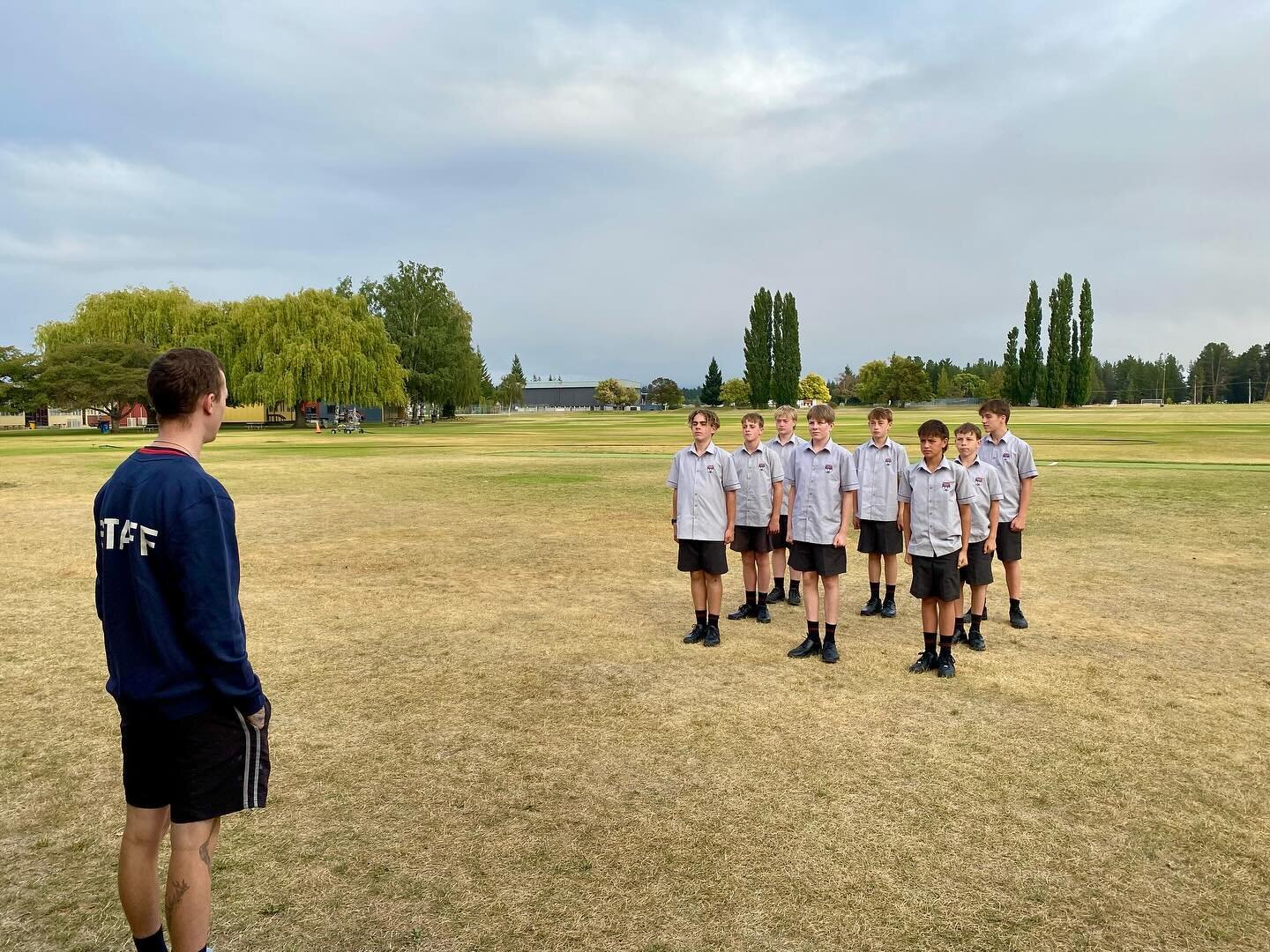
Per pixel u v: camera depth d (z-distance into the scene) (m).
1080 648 6.55
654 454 30.89
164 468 2.42
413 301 74.12
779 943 2.87
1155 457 26.00
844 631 7.18
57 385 56.34
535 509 15.29
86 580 9.19
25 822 3.78
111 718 5.09
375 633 7.00
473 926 2.97
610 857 3.45
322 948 2.84
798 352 116.94
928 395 129.50
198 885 2.48
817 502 6.21
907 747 4.59
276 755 4.50
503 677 5.84
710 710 5.18
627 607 7.94
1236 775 4.23
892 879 3.28
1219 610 7.76
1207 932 2.94
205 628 2.35
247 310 56.78
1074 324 106.19
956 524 5.80
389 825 3.72
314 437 48.06
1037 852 3.48
